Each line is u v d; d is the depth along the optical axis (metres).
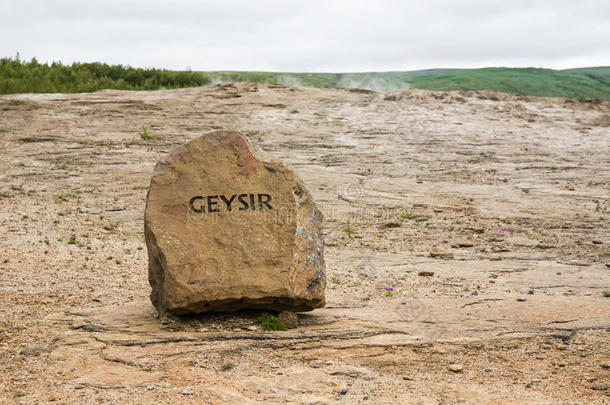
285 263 5.90
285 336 5.67
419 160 18.27
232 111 23.19
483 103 26.31
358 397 4.35
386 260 9.77
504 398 4.34
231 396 4.31
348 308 6.93
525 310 6.74
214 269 5.80
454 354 5.36
